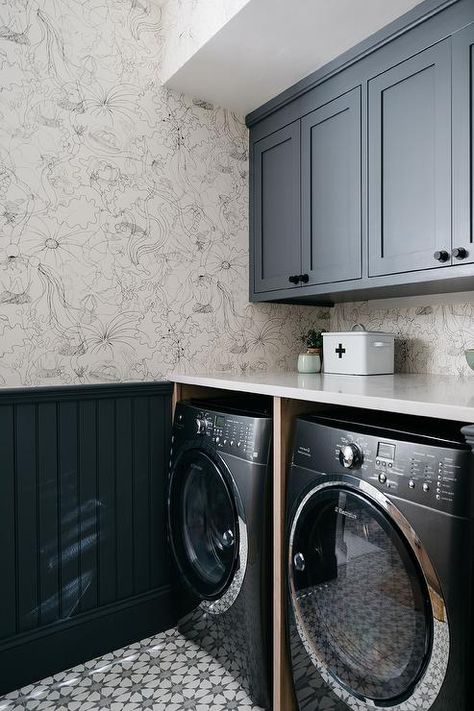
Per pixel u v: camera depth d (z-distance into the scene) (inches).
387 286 67.5
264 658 59.9
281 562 58.3
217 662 70.3
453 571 39.9
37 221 68.7
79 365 72.8
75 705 61.7
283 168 84.2
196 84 80.7
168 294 81.9
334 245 74.6
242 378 73.1
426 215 61.1
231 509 62.8
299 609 54.5
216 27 67.0
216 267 87.9
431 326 82.3
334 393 52.2
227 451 64.0
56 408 69.3
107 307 75.4
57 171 70.4
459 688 39.6
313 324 101.5
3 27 66.2
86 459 72.2
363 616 47.8
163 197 81.2
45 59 69.5
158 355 80.9
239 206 91.0
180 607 76.0
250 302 92.3
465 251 56.3
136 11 78.6
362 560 47.7
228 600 64.1
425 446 42.8
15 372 67.3
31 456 67.2
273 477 59.6
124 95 77.0
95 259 74.1
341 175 73.1
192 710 60.6
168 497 77.0
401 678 44.1
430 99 60.3
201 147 85.9
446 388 57.2
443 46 58.6
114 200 75.9
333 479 50.4
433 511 41.2
